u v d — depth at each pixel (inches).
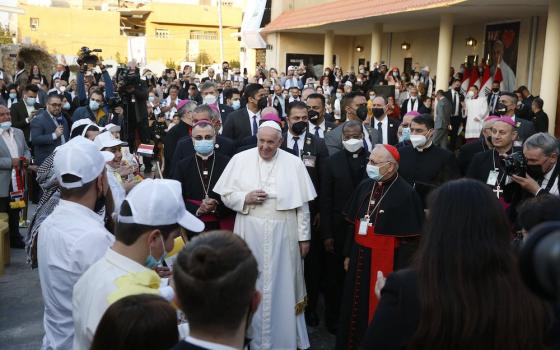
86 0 2091.5
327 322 209.5
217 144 225.8
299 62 1026.7
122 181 182.2
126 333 68.9
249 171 178.5
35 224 139.9
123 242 94.7
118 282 88.2
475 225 76.1
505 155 191.0
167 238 97.3
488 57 687.7
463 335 72.7
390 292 82.8
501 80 608.4
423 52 842.2
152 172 378.6
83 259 105.8
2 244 254.4
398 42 909.8
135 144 344.8
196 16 1967.3
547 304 76.3
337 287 206.7
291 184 176.9
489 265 74.6
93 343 71.6
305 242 182.1
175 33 1967.3
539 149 156.2
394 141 308.3
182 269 65.2
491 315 72.6
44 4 2021.4
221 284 63.4
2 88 536.4
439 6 519.5
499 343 72.6
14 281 245.8
